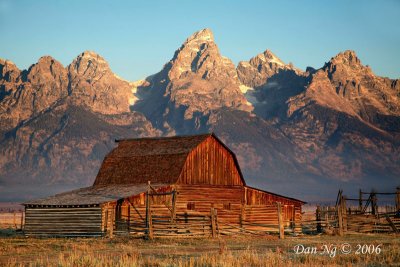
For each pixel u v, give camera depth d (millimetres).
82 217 118938
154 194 114938
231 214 135000
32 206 124250
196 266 66125
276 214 139125
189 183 131375
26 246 94625
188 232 113312
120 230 118938
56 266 66375
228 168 137625
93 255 76688
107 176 141375
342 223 124062
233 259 69438
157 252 86000
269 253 76375
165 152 137125
